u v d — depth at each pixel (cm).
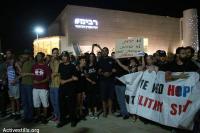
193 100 632
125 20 2542
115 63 880
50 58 975
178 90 682
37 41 2534
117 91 862
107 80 870
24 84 827
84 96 896
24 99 834
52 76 805
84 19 2331
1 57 961
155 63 846
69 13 2275
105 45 2442
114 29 2484
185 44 2581
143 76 803
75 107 847
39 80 808
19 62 884
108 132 715
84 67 888
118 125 781
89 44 2359
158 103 732
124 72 873
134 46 848
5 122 829
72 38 2286
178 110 673
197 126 619
